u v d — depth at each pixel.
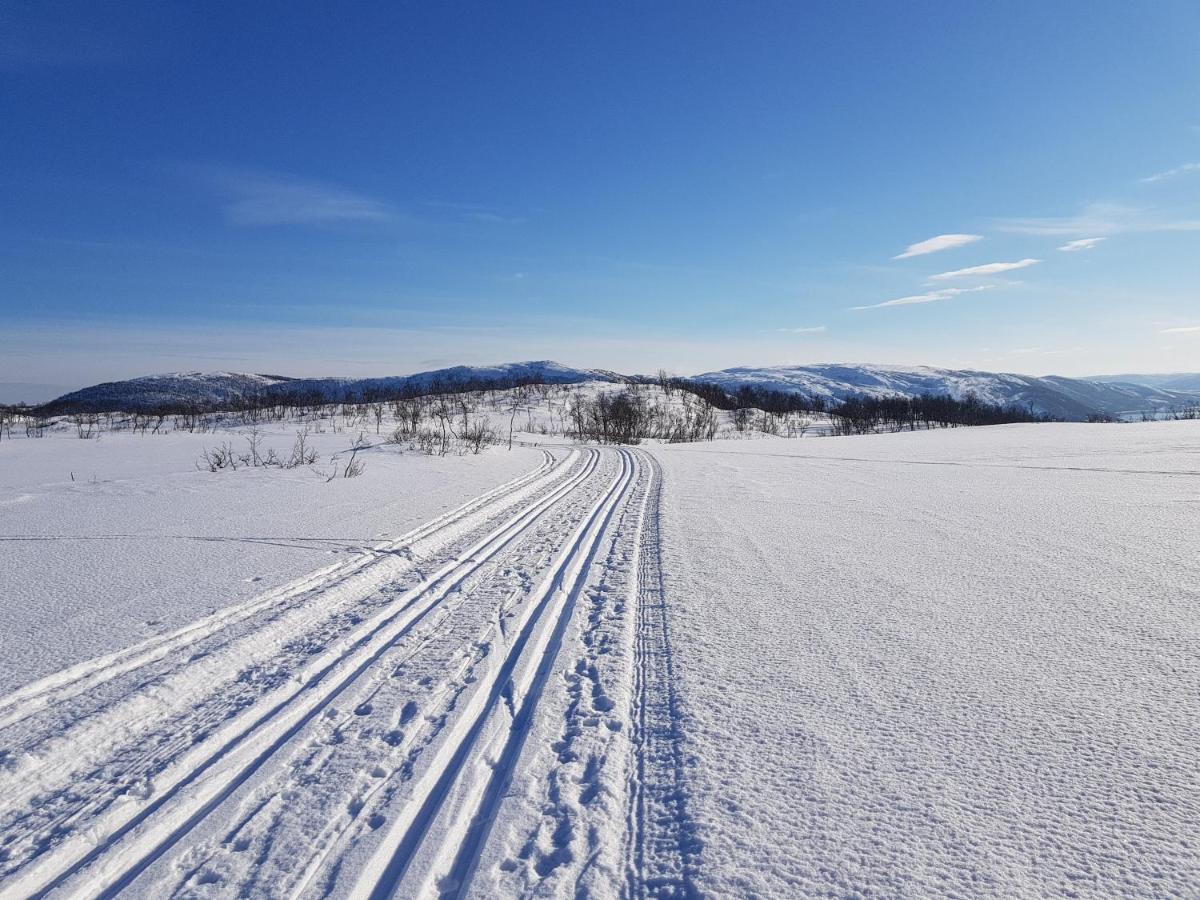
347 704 3.74
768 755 3.07
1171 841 2.37
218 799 2.88
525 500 11.68
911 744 3.12
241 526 8.56
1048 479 13.80
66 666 4.07
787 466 18.27
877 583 5.93
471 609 5.47
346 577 6.24
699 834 2.53
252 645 4.57
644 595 5.77
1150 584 5.64
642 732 3.36
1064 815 2.54
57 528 8.34
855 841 2.44
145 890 2.32
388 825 2.67
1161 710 3.37
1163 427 34.50
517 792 2.85
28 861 2.48
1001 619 4.86
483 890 2.27
